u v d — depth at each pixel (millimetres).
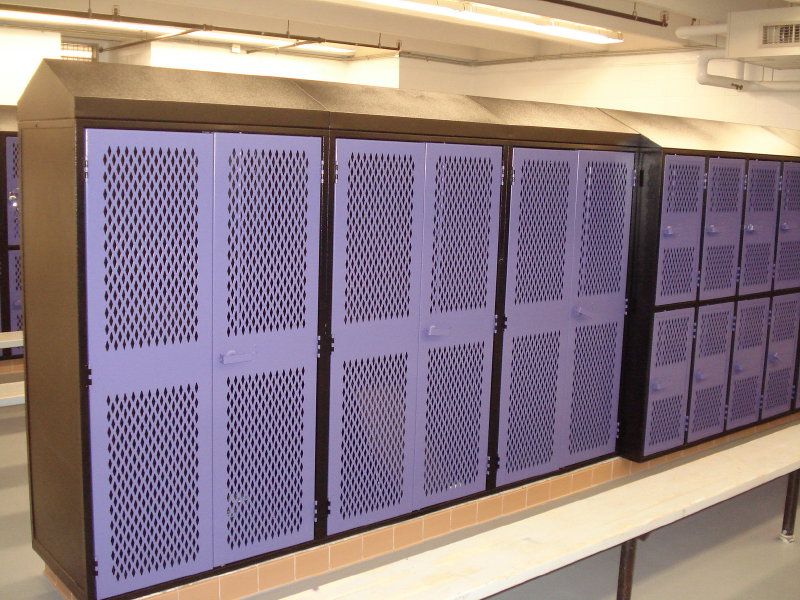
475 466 4246
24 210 3297
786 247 5820
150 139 2914
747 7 7660
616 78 10719
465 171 3916
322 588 2461
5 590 3498
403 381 3855
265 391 3383
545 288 4402
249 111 3137
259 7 9141
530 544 2764
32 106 3115
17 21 9883
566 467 4738
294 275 3395
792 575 3980
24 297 3383
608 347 4828
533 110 4418
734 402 5633
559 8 7430
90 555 2986
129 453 3035
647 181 4719
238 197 3174
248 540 3426
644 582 3854
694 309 5094
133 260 2941
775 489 5250
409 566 2598
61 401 3070
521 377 4379
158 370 3062
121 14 9773
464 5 7152
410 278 3797
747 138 5641
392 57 12117
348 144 3471
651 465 5285
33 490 3498
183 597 3260
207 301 3150
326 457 3627
